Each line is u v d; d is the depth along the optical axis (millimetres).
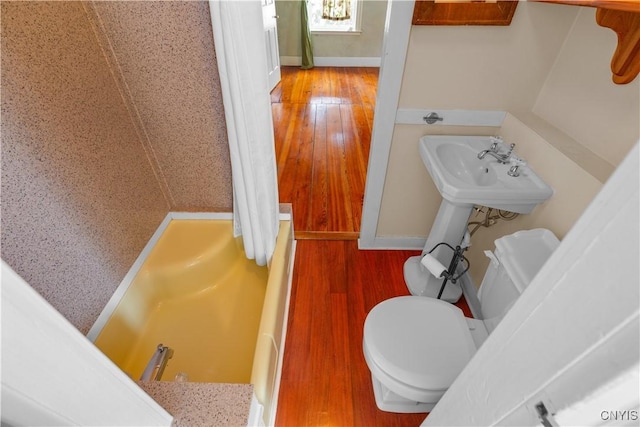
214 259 1567
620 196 249
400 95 1432
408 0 1172
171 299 1524
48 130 923
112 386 476
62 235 985
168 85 1290
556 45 1264
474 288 1648
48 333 354
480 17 1199
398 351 1021
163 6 1113
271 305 1239
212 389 837
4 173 795
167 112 1364
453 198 1206
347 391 1310
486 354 490
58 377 384
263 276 1614
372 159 1646
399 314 1134
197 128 1418
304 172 2779
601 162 1035
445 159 1466
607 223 263
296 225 2197
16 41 818
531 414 378
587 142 1131
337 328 1550
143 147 1427
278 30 5078
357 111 3891
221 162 1530
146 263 1469
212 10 924
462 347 1035
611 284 263
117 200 1260
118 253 1274
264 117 1155
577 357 303
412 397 979
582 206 1002
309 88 4523
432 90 1412
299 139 3289
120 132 1267
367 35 5152
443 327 1093
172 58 1226
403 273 1848
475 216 1671
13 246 827
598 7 854
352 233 2129
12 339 320
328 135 3363
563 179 1086
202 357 1323
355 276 1831
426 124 1517
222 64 1022
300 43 5191
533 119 1364
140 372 1271
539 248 1000
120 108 1261
